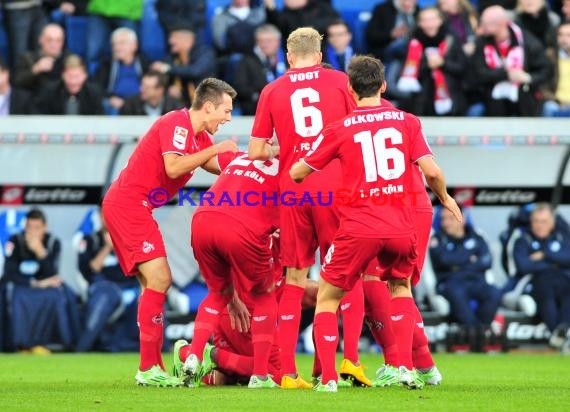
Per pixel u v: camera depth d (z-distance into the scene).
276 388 25.31
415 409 20.38
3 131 41.34
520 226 46.25
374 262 26.42
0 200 43.72
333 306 23.86
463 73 47.97
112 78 47.91
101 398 22.69
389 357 26.19
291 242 25.67
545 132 43.31
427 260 46.03
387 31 49.56
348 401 21.69
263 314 25.92
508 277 46.53
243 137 41.53
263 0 49.38
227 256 25.48
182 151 25.92
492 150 45.50
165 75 45.66
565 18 52.44
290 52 26.14
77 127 41.78
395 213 23.36
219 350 26.56
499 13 47.97
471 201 45.78
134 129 42.06
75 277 44.97
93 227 44.06
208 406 20.88
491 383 28.25
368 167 23.28
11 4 49.22
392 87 47.75
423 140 23.75
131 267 26.28
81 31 51.31
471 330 44.28
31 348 42.59
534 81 48.25
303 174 23.77
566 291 45.41
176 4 48.97
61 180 43.75
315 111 25.50
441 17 47.84
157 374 26.33
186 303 43.75
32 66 46.38
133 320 43.38
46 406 21.08
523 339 45.41
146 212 26.31
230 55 48.50
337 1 54.12
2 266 43.84
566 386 27.05
